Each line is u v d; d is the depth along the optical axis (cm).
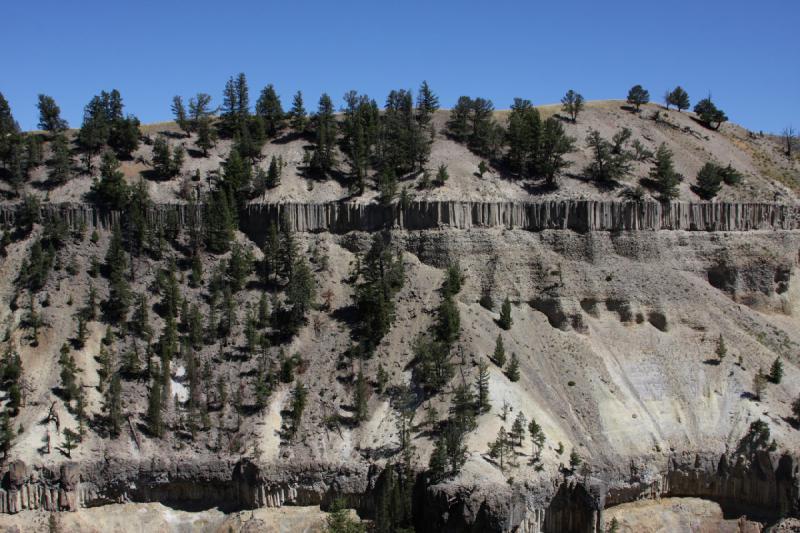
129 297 16688
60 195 19300
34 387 15125
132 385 15338
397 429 14488
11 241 18188
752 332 17338
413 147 19975
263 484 13888
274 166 19662
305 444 14362
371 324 16262
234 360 15925
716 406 15375
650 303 17400
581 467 13812
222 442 14388
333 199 19375
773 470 14175
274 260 17825
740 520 14200
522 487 13238
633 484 14250
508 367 15550
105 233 18612
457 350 15838
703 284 18325
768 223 19488
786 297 18812
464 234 18175
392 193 18562
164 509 14125
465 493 12962
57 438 14250
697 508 14412
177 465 14088
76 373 15350
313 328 16712
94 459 14062
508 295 17412
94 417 14700
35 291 17012
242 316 16850
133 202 18588
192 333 16212
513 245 18100
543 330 16862
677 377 16000
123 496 14150
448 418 14475
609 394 15550
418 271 17838
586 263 17925
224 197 18562
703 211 19075
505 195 19288
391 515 13038
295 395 15050
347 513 13088
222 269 17625
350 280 17888
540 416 14800
